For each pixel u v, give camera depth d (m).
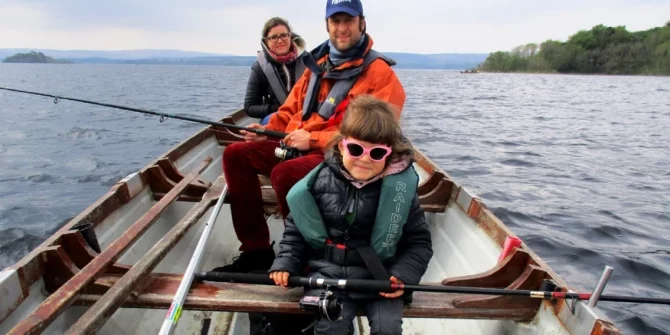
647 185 8.48
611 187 8.26
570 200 7.33
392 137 1.83
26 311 1.89
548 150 11.98
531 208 6.84
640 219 6.48
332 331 1.76
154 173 3.30
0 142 12.43
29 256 1.97
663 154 11.84
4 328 1.76
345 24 2.62
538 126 17.09
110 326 2.15
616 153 11.87
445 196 3.40
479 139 13.43
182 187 3.09
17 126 15.46
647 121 19.69
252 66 4.52
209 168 4.24
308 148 2.73
